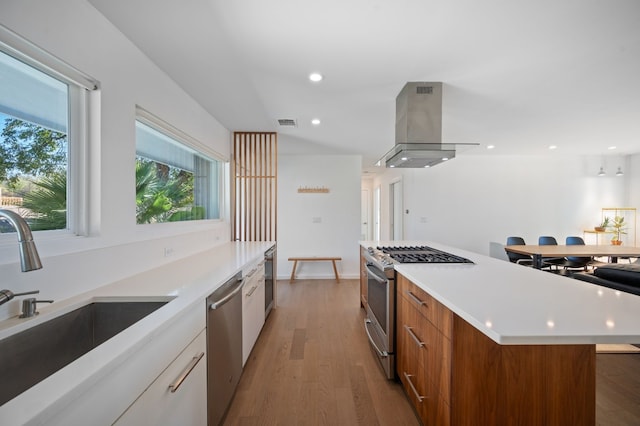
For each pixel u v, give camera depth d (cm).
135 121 176
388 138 414
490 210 577
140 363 84
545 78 226
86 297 125
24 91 116
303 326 304
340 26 160
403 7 145
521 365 126
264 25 158
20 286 105
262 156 388
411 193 579
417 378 162
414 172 577
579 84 238
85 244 135
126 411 78
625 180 577
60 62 123
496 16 152
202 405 131
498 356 125
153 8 143
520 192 577
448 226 576
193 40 171
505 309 109
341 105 281
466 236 577
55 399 56
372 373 214
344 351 248
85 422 64
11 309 101
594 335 87
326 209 536
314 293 433
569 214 577
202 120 284
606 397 186
